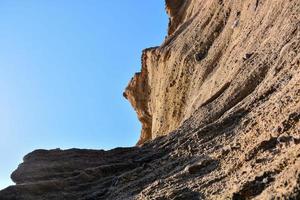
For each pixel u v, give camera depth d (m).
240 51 29.98
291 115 15.69
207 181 15.99
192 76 39.81
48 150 29.53
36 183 25.03
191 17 52.38
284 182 11.70
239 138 18.23
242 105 21.70
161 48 50.09
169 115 42.50
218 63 35.56
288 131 15.24
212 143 20.08
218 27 40.94
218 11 42.81
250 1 35.22
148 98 53.88
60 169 27.36
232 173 15.52
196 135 21.53
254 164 14.70
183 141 22.75
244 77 24.69
